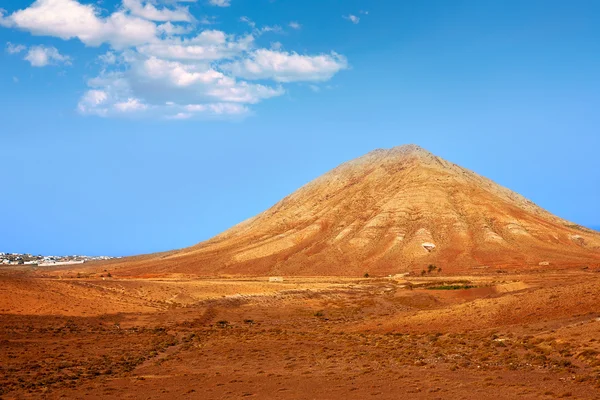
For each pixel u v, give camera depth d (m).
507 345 51.59
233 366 51.78
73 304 89.38
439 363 46.78
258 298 110.69
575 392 33.75
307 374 46.12
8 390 41.81
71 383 44.72
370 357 52.03
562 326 55.47
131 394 40.94
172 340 69.19
